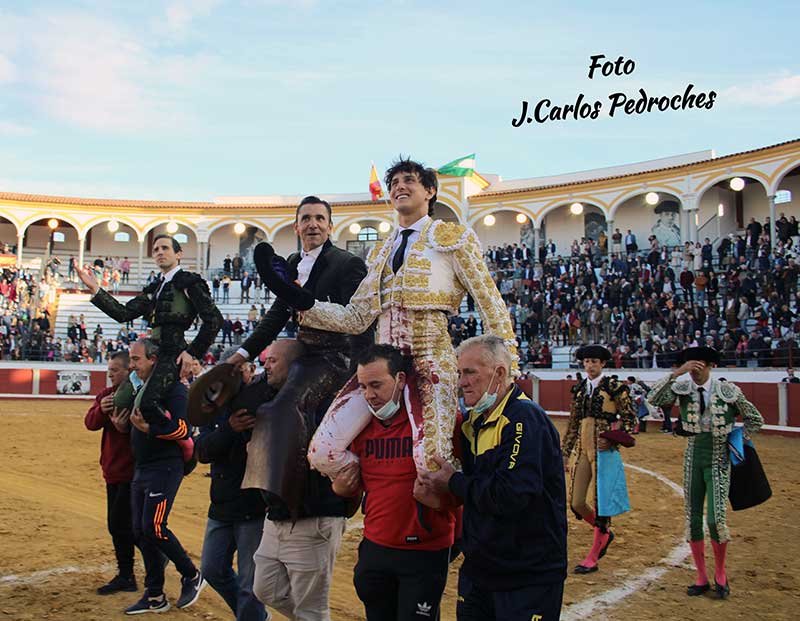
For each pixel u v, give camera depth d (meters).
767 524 7.05
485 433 2.74
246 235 35.69
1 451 11.76
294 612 3.36
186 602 4.51
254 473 3.21
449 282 3.05
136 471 4.48
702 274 21.39
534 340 23.11
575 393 5.69
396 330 3.04
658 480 9.75
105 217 34.00
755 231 22.41
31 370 24.69
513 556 2.61
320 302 3.13
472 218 31.19
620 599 4.71
